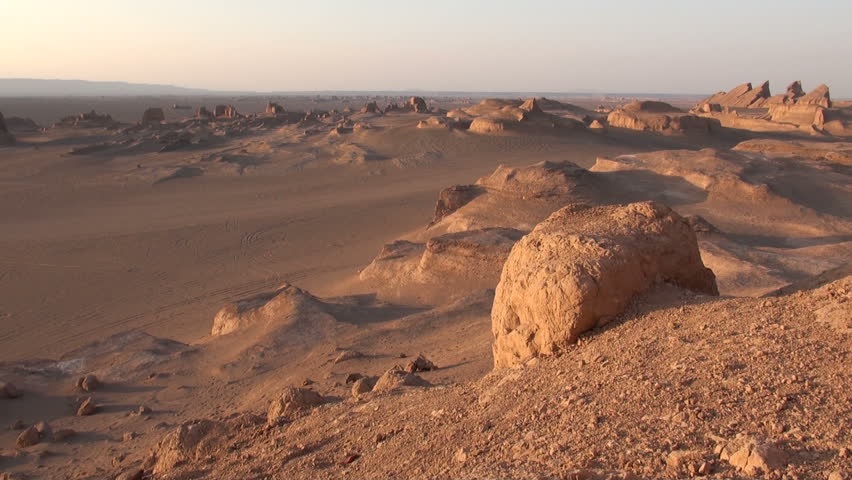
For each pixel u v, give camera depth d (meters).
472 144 75.38
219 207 53.00
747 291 19.39
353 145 77.25
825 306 5.89
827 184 38.84
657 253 7.71
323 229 44.50
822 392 4.64
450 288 24.92
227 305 22.95
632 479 4.16
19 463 12.94
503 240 25.95
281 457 7.78
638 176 39.53
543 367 6.87
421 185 58.09
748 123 96.69
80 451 13.38
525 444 5.30
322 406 9.55
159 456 9.75
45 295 32.88
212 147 88.38
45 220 49.47
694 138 87.31
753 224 33.44
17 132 108.56
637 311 7.15
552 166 37.62
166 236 43.84
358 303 24.06
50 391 17.41
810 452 4.04
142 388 17.27
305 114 126.25
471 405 6.93
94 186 62.31
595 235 7.63
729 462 4.12
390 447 6.74
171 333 26.88
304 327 19.95
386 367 14.97
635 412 5.16
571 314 6.98
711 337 6.07
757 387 4.92
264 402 14.24
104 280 35.16
